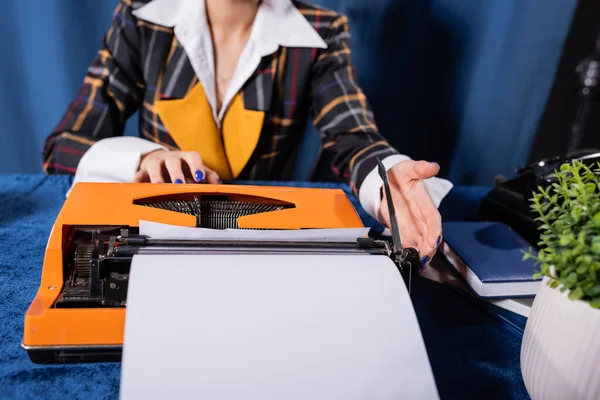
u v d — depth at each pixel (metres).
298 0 1.28
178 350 0.44
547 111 1.87
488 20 1.64
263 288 0.50
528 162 1.90
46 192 0.98
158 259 0.51
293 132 1.31
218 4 1.10
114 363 0.56
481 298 0.72
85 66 1.59
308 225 0.67
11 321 0.61
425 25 1.62
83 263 0.60
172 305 0.47
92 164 0.92
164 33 1.15
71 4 1.50
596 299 0.46
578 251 0.46
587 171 0.55
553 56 1.72
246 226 0.66
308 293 0.50
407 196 0.77
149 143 0.96
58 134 1.09
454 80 1.72
